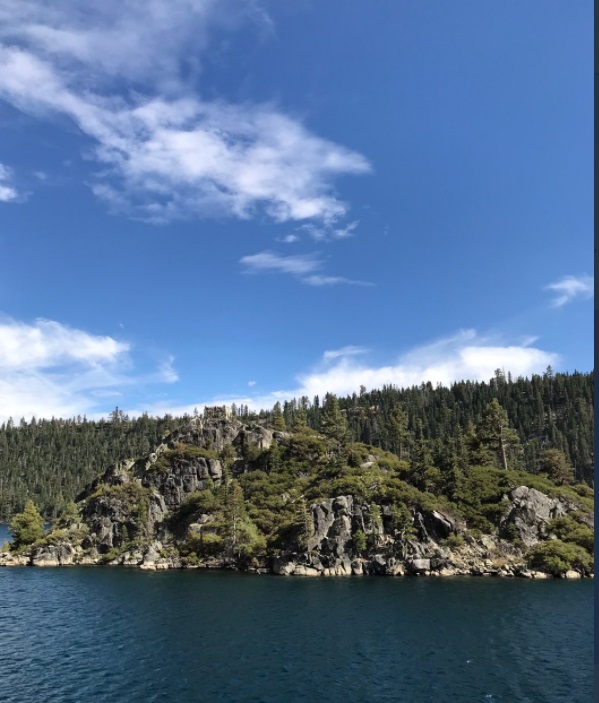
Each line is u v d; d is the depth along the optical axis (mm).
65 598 79188
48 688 40625
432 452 134375
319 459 152000
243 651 50094
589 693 38219
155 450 161500
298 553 102438
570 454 196625
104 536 129375
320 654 48562
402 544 98938
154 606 72375
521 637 52875
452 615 62719
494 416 131625
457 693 38531
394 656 47562
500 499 109812
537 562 94000
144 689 40281
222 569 109000
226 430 169250
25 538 132250
